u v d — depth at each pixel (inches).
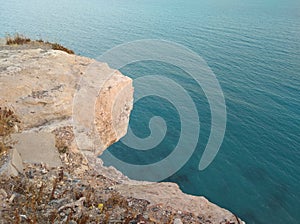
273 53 2987.2
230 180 1155.3
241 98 1908.2
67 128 459.8
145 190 354.0
